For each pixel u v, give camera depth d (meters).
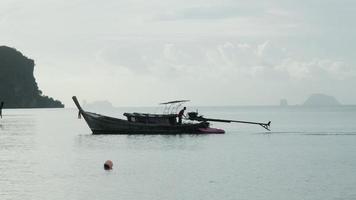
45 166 43.31
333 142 68.56
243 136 78.62
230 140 70.56
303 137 77.94
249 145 63.31
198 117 79.81
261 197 31.08
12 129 105.44
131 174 39.12
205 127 79.75
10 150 57.53
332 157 50.12
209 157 50.19
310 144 65.19
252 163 45.56
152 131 76.38
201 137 74.00
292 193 32.06
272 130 98.31
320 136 80.50
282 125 121.31
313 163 45.53
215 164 44.88
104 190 32.88
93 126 77.44
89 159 48.56
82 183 35.19
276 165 44.09
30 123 138.38
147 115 76.69
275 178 37.16
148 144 63.72
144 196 31.30
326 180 36.31
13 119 170.62
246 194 31.86
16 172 39.84
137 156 51.09
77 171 40.50
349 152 54.94
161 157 50.19
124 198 30.75
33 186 34.00
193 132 78.50
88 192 32.28
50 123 139.00
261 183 35.25
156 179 36.81
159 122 76.94
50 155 52.00
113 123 76.44
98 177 37.62
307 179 36.75
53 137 78.25
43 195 31.36
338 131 94.06
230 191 32.62
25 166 43.34
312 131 94.12
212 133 80.88
